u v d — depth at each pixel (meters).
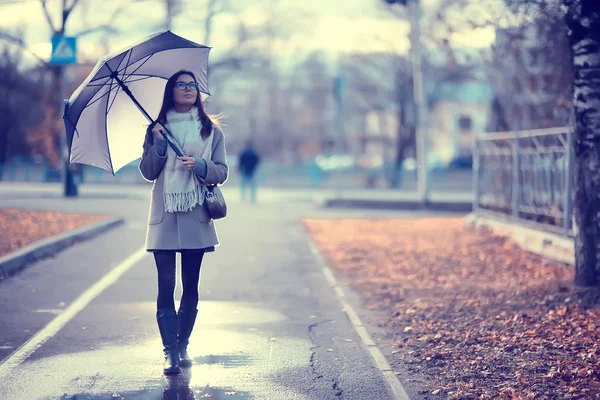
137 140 8.86
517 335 9.78
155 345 9.43
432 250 18.81
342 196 44.06
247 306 12.09
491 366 8.55
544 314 10.86
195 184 8.09
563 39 16.33
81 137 8.38
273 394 7.60
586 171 11.88
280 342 9.74
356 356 9.10
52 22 34.38
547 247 16.22
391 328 10.62
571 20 11.62
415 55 35.00
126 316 11.08
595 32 11.50
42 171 55.91
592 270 11.95
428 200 35.56
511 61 20.20
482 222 21.72
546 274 14.39
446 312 11.40
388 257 17.88
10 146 54.28
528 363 8.59
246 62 51.56
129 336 9.88
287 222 27.11
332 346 9.58
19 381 7.89
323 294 13.24
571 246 15.03
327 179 60.59
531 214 18.75
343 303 12.43
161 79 8.68
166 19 42.25
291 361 8.84
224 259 17.44
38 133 36.78
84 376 8.09
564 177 16.28
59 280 14.11
